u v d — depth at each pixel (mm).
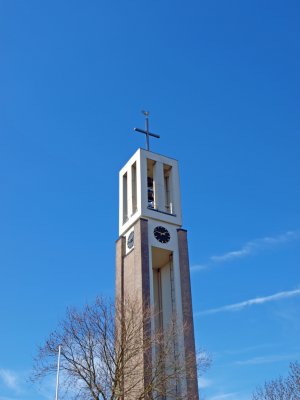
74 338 40312
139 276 54656
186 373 46188
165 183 66000
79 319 41375
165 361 45812
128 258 58500
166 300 57406
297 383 53812
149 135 67750
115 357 39312
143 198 60719
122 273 58219
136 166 64250
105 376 38344
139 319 44594
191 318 55031
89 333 40375
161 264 60656
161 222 60406
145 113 69438
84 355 39531
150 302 52906
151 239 58219
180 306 55562
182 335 52375
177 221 61562
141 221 58625
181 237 60344
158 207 61406
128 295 53688
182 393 48031
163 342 44469
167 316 55969
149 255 56781
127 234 60625
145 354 43500
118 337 40500
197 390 48781
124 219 62719
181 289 56844
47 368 39844
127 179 65312
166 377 42125
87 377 38594
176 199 63406
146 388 39781
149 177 66188
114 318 41719
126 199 64688
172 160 66688
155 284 59875
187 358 47469
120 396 37875
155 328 53719
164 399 48312
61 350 40000
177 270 57938
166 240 59344
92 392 37625
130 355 39844
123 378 38656
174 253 59031
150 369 42812
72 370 39062
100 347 39750
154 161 65188
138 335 42000
